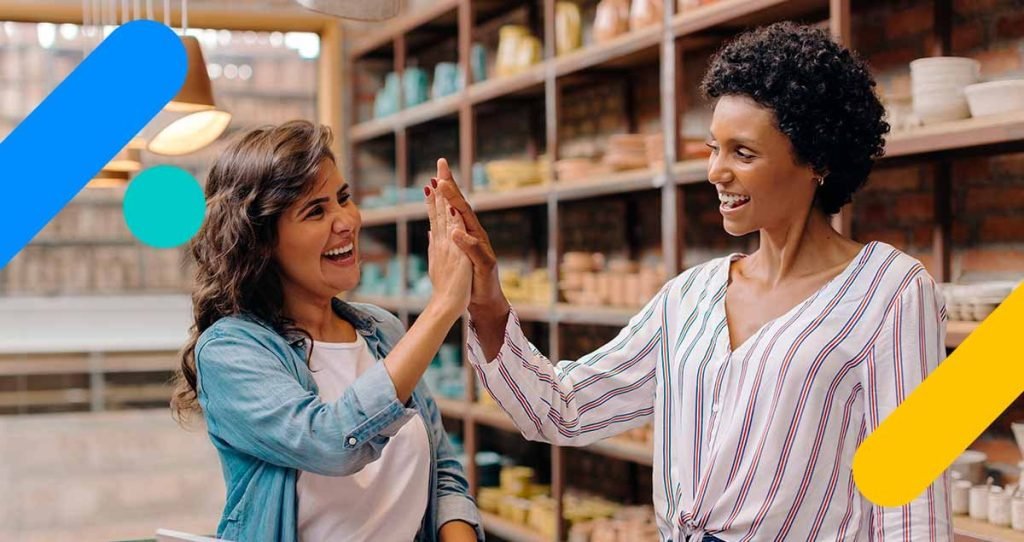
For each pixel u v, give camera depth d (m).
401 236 5.54
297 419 1.51
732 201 1.52
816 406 1.44
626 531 3.58
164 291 8.34
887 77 3.00
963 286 2.38
